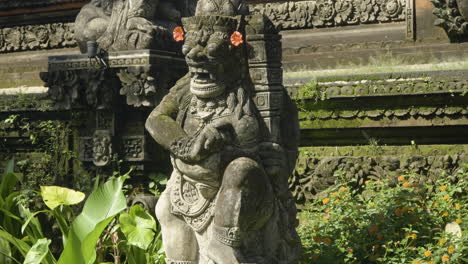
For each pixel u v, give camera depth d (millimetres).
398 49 8367
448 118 7203
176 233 5293
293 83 7805
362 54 8562
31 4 10383
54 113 8156
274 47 5176
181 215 5242
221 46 4930
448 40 8141
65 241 6301
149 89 6996
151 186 7191
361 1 8617
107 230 6641
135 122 7379
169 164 7598
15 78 10508
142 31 7184
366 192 7281
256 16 5090
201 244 5211
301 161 7605
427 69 7738
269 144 5102
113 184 6031
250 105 5059
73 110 7699
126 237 6199
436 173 7133
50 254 6223
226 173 4902
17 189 8375
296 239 5344
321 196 7496
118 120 7418
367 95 7391
